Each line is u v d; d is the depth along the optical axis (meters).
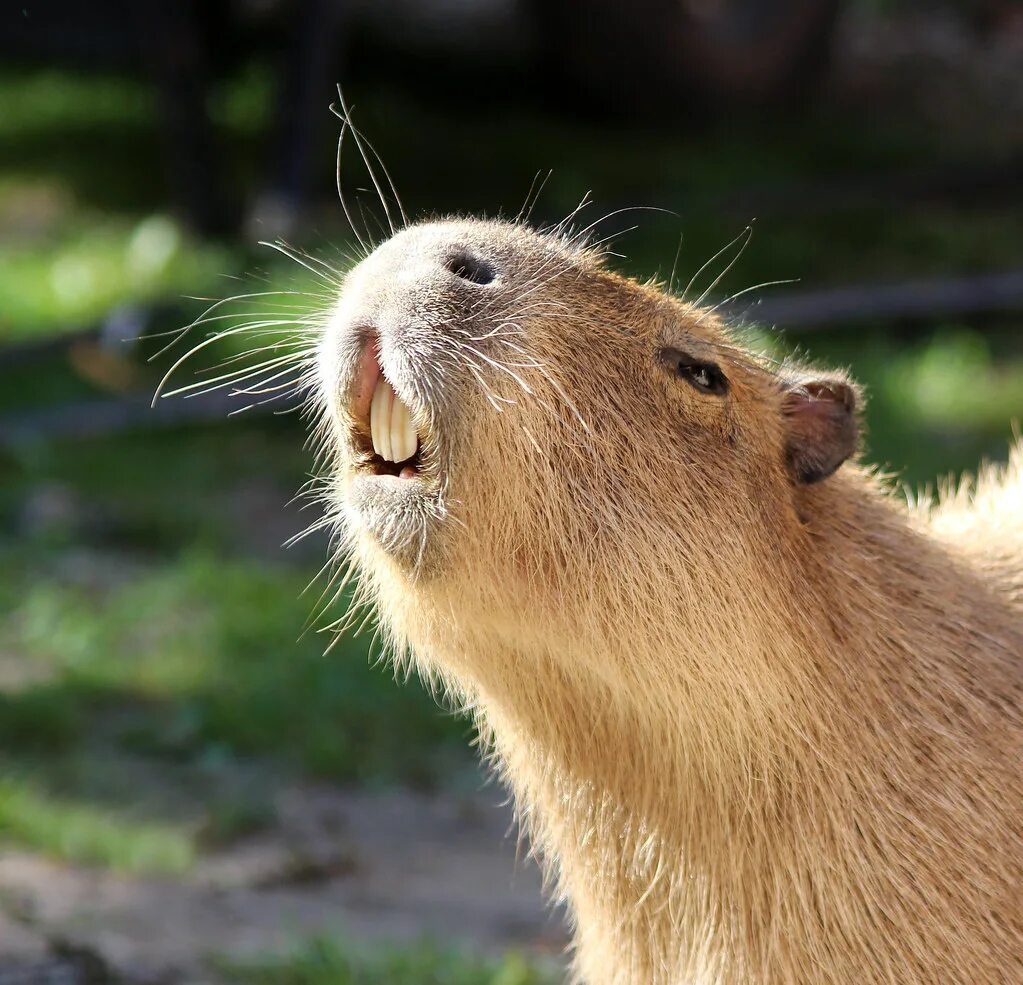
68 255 43.75
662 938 11.91
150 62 44.03
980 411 37.22
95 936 16.12
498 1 68.19
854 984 11.35
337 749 23.19
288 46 45.00
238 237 44.66
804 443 12.08
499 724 12.13
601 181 49.62
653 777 11.52
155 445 35.78
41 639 26.42
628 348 11.04
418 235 10.75
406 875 19.88
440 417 9.96
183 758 22.97
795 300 40.72
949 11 68.38
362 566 11.50
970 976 11.24
